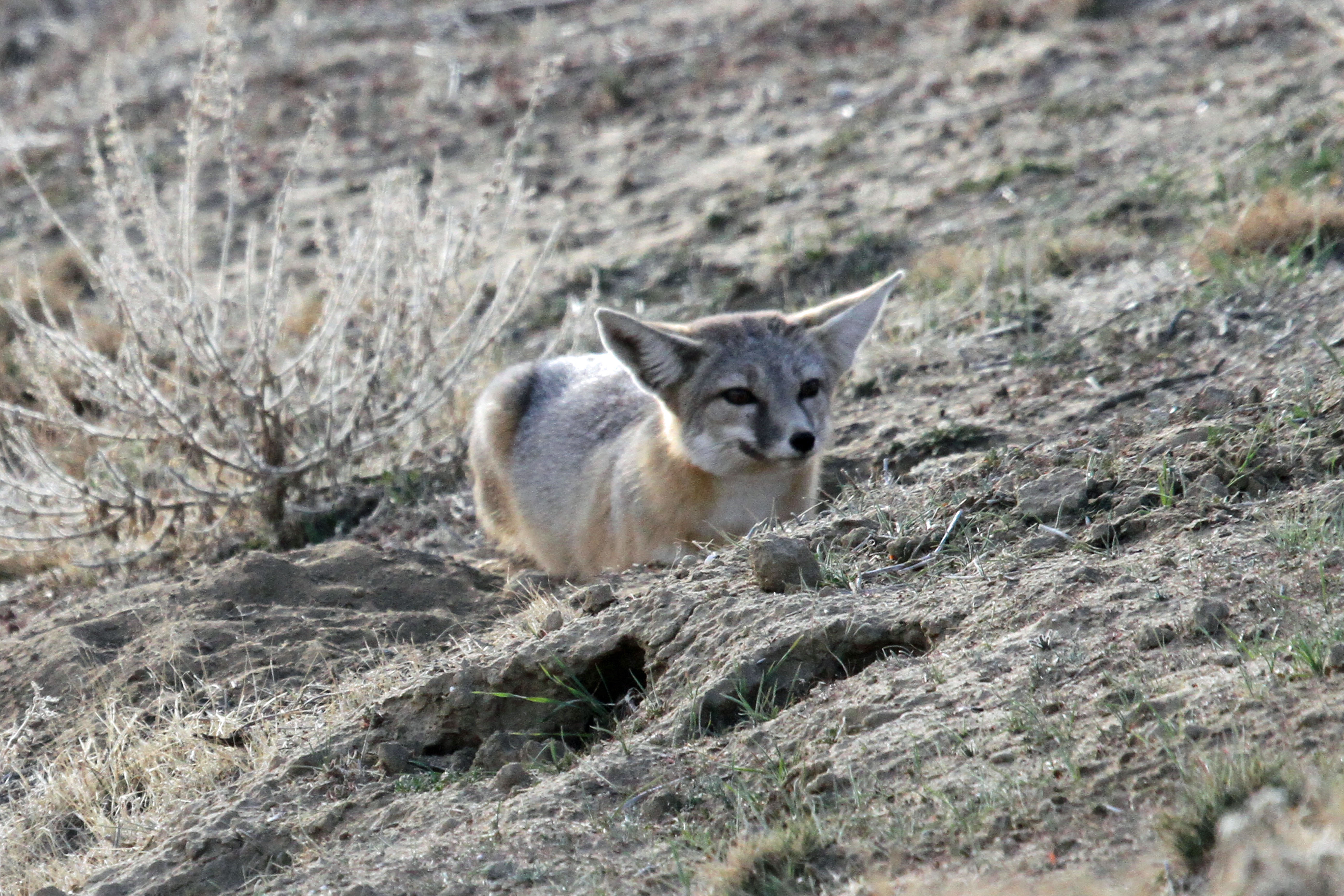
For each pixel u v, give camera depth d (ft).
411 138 94.99
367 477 55.77
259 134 99.71
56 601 50.14
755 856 21.88
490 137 93.71
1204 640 24.49
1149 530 29.91
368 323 56.29
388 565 42.27
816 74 93.86
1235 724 21.58
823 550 32.96
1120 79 80.94
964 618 27.81
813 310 43.09
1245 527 28.68
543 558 47.16
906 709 25.09
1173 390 42.60
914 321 57.47
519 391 49.11
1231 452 31.96
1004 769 22.49
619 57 102.37
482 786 27.63
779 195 76.43
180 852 27.71
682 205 79.05
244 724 33.68
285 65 109.70
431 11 118.52
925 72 90.02
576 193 83.82
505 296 54.54
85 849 30.63
